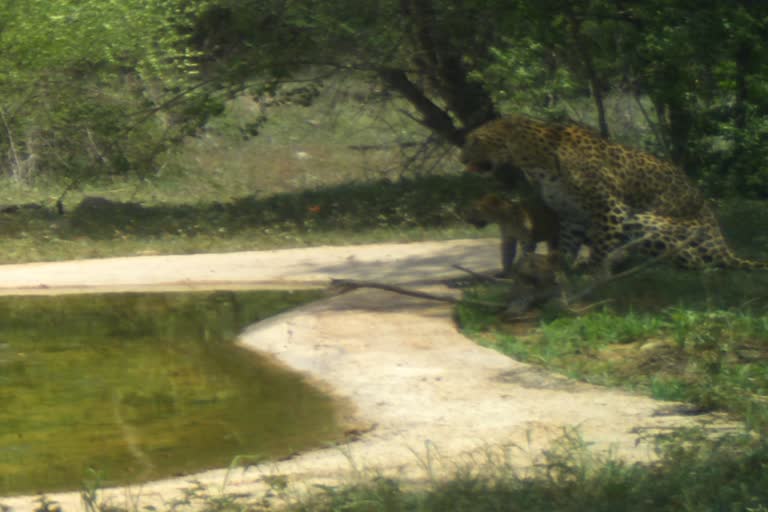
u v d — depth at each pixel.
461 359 8.40
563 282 10.10
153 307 11.22
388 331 9.37
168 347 9.32
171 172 22.70
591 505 4.79
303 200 18.67
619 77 15.75
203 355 9.03
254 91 18.22
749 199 16.41
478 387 7.64
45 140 22.08
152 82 21.47
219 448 6.49
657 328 8.73
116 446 6.54
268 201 18.88
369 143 25.42
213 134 25.22
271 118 26.61
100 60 20.09
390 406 7.29
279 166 23.70
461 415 6.98
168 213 18.02
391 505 4.89
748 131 16.42
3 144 21.98
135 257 14.31
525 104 17.14
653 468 5.34
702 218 11.44
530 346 8.64
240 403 7.53
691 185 11.53
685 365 7.82
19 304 11.38
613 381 7.64
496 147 11.24
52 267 13.45
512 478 5.26
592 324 8.94
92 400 7.61
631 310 9.33
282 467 6.05
